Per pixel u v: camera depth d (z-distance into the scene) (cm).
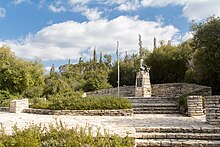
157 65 3038
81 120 1107
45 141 502
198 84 2262
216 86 1988
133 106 1578
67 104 1439
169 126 904
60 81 3014
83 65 4941
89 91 3144
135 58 3981
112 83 3534
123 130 789
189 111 1310
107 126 900
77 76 3859
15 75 2197
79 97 1547
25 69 2255
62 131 544
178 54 2914
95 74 3288
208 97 993
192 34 1852
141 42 4016
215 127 870
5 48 2384
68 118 1200
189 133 834
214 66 1736
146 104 1606
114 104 1426
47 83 2962
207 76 1944
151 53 3209
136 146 760
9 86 2223
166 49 3102
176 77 2938
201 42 1769
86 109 1420
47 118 1155
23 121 991
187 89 2323
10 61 2288
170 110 1523
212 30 1717
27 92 2412
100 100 1461
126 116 1340
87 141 501
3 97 2047
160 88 2584
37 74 2383
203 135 800
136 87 2419
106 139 524
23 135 529
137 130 863
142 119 1170
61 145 486
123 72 3516
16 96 2198
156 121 1077
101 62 5022
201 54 1789
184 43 3092
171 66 2948
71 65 4962
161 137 810
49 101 1639
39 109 1508
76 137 515
